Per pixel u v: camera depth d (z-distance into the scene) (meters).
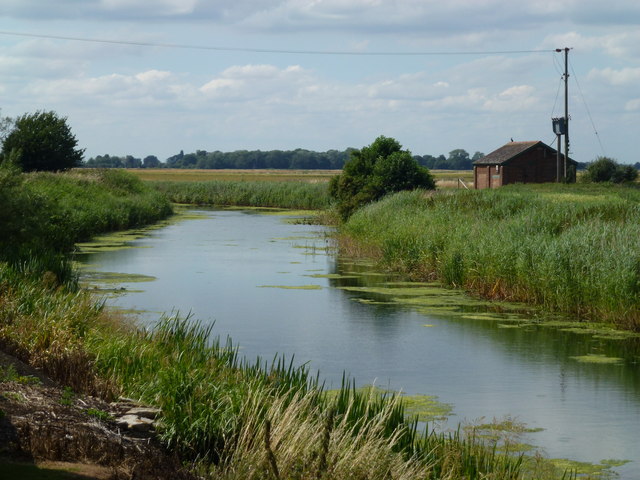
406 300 22.64
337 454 8.48
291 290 24.33
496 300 22.72
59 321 13.01
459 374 14.62
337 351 16.41
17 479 6.35
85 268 28.52
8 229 23.02
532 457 10.27
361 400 11.30
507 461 9.38
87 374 10.18
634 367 15.24
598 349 16.72
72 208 41.91
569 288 20.62
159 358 12.30
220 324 18.95
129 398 9.92
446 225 30.27
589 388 13.71
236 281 26.09
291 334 17.95
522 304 22.08
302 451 8.51
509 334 18.20
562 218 27.53
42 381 9.49
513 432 11.30
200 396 9.48
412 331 18.42
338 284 25.73
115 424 8.55
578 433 11.31
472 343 17.22
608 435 11.26
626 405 12.71
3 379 8.93
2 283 15.04
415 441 9.82
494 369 15.05
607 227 22.95
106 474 6.98
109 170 67.44
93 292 22.39
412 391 13.43
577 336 18.00
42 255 20.84
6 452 7.00
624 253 19.92
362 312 20.75
